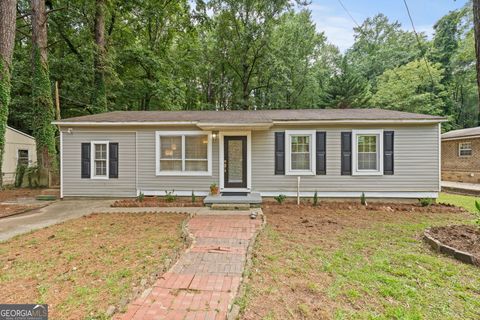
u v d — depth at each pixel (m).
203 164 8.97
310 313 2.43
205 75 22.73
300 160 8.79
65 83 14.43
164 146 9.04
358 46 34.41
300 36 21.56
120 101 17.86
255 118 8.69
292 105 23.09
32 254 3.94
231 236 4.84
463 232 4.76
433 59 26.12
